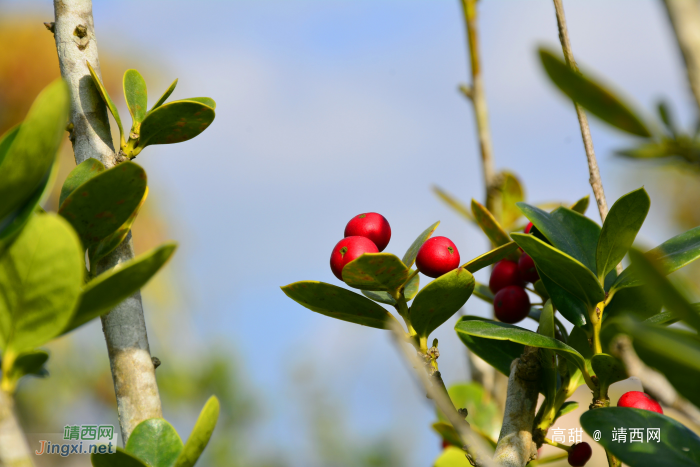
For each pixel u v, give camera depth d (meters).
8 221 0.25
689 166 0.23
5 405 0.25
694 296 0.28
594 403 0.28
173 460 0.27
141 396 0.28
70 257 0.24
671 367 0.23
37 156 0.24
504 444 0.28
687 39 0.22
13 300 0.25
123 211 0.27
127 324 0.28
